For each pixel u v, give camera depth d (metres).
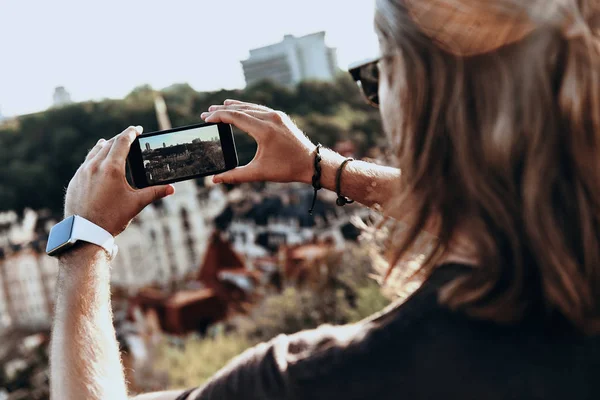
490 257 0.64
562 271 0.61
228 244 24.06
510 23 0.62
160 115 38.72
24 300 24.81
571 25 0.62
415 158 0.67
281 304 9.01
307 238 21.67
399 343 0.66
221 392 0.71
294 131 1.17
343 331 0.72
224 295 20.75
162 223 27.75
